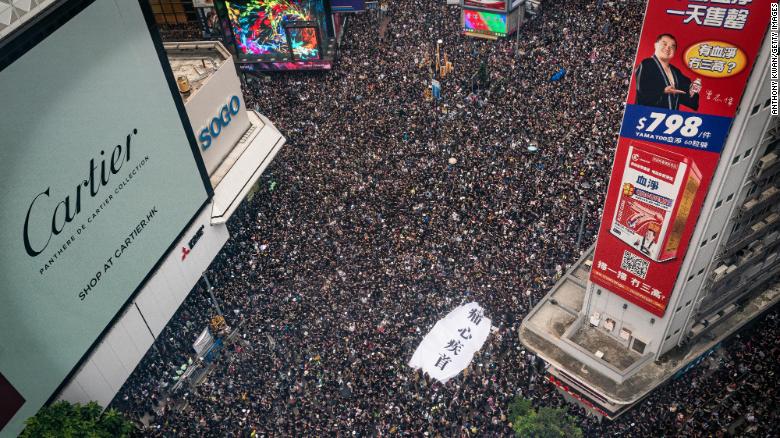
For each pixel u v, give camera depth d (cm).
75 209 4766
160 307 5922
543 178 6825
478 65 8775
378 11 10319
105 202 5053
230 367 5619
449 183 6950
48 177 4491
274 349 5681
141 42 5097
